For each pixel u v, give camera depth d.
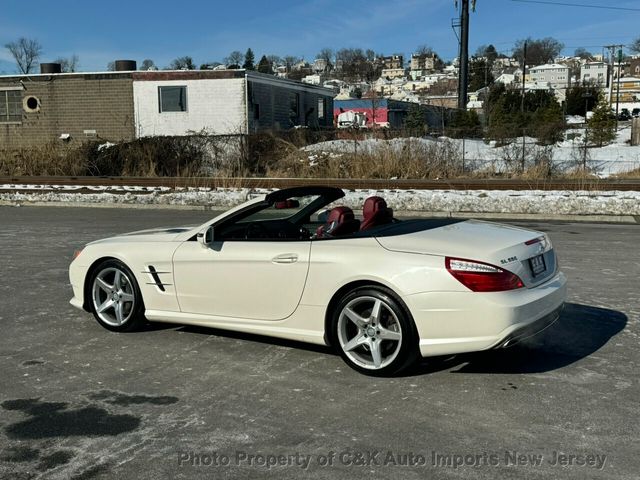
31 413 4.04
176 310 5.50
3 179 21.30
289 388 4.40
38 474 3.28
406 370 4.69
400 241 4.53
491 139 22.42
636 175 21.19
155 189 19.22
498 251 4.35
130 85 29.64
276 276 4.88
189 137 22.31
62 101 30.31
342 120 43.75
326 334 4.75
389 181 18.66
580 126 31.47
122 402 4.20
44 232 12.38
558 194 16.45
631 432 3.65
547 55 151.88
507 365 4.79
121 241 5.88
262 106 30.92
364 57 174.25
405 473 3.24
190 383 4.53
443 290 4.22
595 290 7.19
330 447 3.53
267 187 19.44
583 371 4.64
